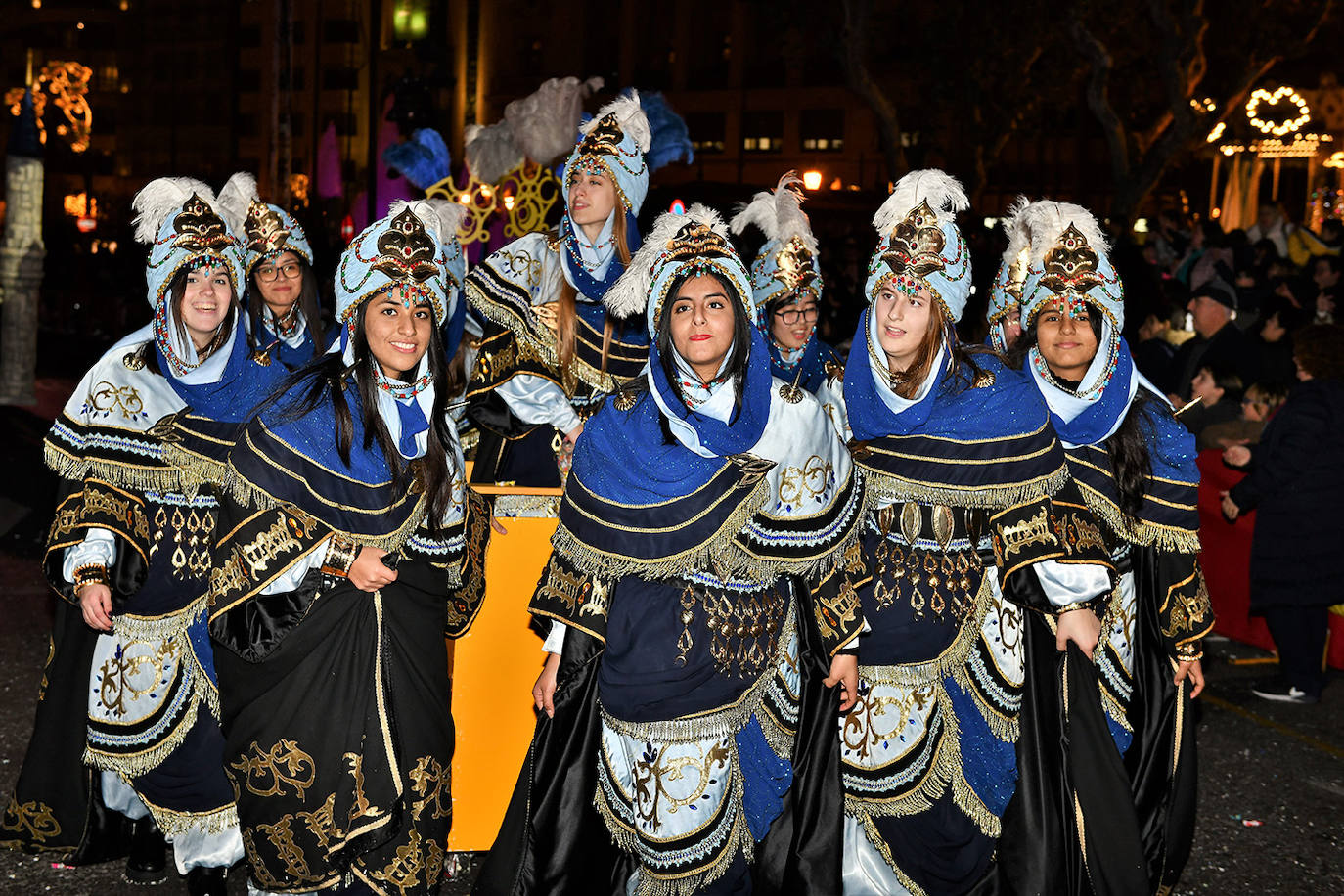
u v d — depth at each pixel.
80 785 3.79
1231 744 5.63
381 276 3.06
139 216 3.55
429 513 3.19
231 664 3.14
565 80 5.46
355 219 19.33
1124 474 3.56
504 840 3.43
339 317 3.12
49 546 3.52
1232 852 4.48
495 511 3.86
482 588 3.51
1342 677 6.75
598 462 3.23
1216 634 7.40
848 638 3.31
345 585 3.14
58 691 3.76
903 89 43.03
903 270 3.30
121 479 3.54
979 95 22.94
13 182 14.95
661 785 3.25
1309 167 25.78
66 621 3.75
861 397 3.42
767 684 3.32
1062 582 3.35
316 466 3.06
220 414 3.58
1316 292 10.91
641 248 3.16
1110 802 3.49
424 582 3.23
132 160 66.81
